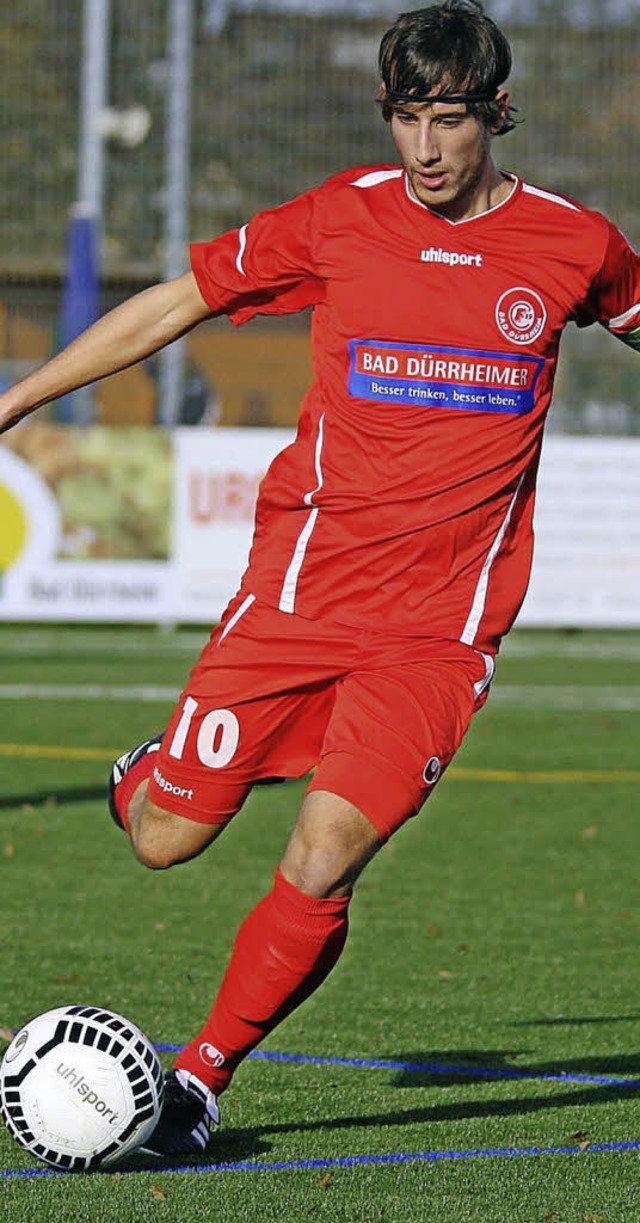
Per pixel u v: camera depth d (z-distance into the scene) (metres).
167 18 67.31
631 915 18.75
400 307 10.34
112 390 57.31
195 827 11.13
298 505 10.73
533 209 10.46
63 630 52.88
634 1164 10.69
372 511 10.51
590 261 10.44
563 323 10.62
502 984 15.62
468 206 10.34
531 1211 9.78
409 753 10.27
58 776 27.41
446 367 10.39
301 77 66.81
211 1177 10.31
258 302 10.88
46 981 15.23
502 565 10.80
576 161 63.34
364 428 10.50
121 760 11.83
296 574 10.69
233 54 67.00
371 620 10.61
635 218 63.66
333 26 66.69
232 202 67.56
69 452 45.59
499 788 27.55
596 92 63.38
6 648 47.06
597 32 63.19
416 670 10.53
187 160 54.91
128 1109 10.19
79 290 50.59
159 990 15.01
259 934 10.49
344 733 10.41
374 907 19.02
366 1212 9.70
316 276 10.61
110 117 63.44
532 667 45.34
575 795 26.95
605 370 58.12
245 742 10.88
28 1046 10.32
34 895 19.11
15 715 34.16
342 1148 10.94
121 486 45.84
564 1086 12.48
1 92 70.31
